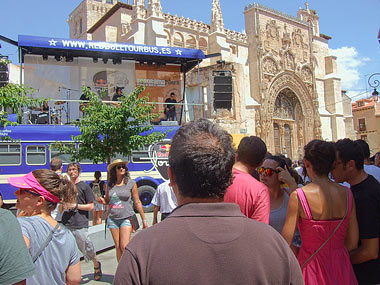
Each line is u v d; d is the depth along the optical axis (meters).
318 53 47.62
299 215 3.32
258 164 3.89
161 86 20.34
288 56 41.69
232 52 37.56
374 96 22.48
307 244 3.26
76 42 16.27
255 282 1.60
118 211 6.31
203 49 35.44
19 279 2.30
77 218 6.40
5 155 13.79
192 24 34.50
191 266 1.57
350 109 48.88
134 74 19.69
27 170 13.88
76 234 6.37
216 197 1.85
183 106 20.58
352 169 3.73
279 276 1.66
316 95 44.06
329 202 3.22
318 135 43.25
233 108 29.47
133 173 15.43
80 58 18.61
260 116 37.09
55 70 18.08
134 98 11.80
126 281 1.57
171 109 20.27
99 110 11.82
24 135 14.04
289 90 41.91
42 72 17.78
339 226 3.21
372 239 3.46
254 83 38.03
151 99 20.06
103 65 19.09
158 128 16.14
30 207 3.17
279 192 4.39
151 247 1.63
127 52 17.22
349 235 3.42
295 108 43.09
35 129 14.21
